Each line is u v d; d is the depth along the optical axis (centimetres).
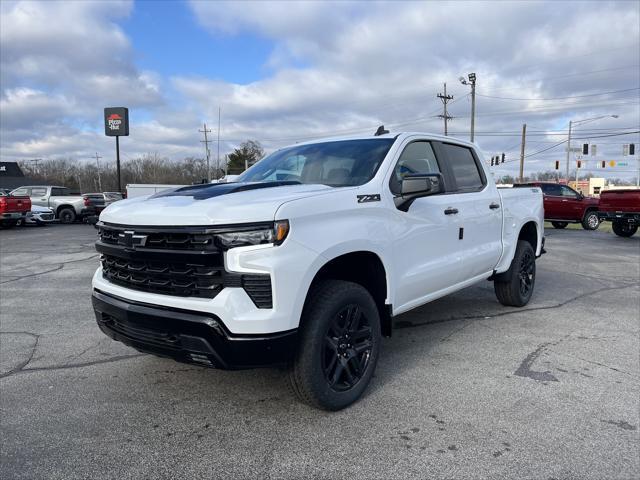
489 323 542
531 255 616
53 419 324
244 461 274
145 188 2281
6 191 2578
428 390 364
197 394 361
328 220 314
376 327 354
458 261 454
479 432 303
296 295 287
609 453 280
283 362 289
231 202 293
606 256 1125
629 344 470
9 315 588
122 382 384
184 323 285
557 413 328
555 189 2044
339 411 332
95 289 355
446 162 470
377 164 383
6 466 270
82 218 2555
